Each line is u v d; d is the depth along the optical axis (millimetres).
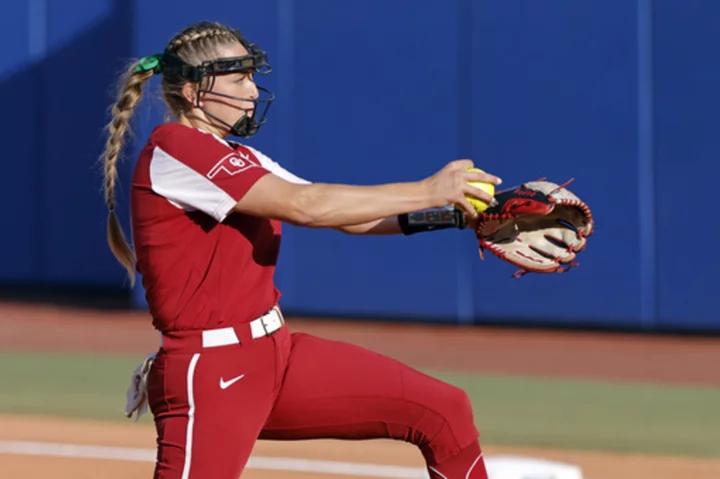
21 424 27172
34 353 39781
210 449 11578
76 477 21719
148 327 46438
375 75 44188
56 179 57781
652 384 33375
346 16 44375
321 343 12625
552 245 12891
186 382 11586
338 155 44781
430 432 12508
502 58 42594
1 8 58156
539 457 23703
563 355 38438
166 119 12852
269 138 45625
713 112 40125
